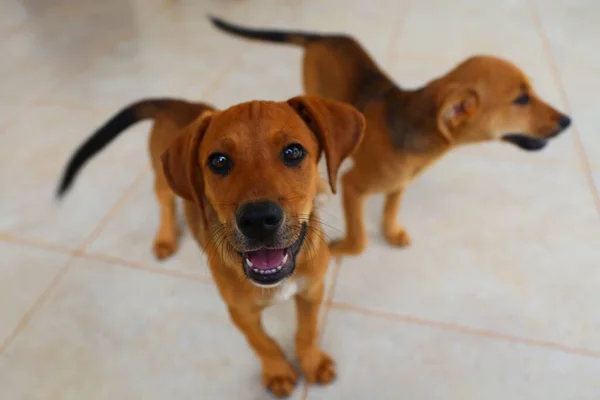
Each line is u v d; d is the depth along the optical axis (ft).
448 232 2.15
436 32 3.67
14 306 1.88
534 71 3.16
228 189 1.14
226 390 1.65
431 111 1.66
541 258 2.03
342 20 3.84
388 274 1.98
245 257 1.23
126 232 2.15
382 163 1.75
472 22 3.81
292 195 1.16
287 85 3.05
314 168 1.27
